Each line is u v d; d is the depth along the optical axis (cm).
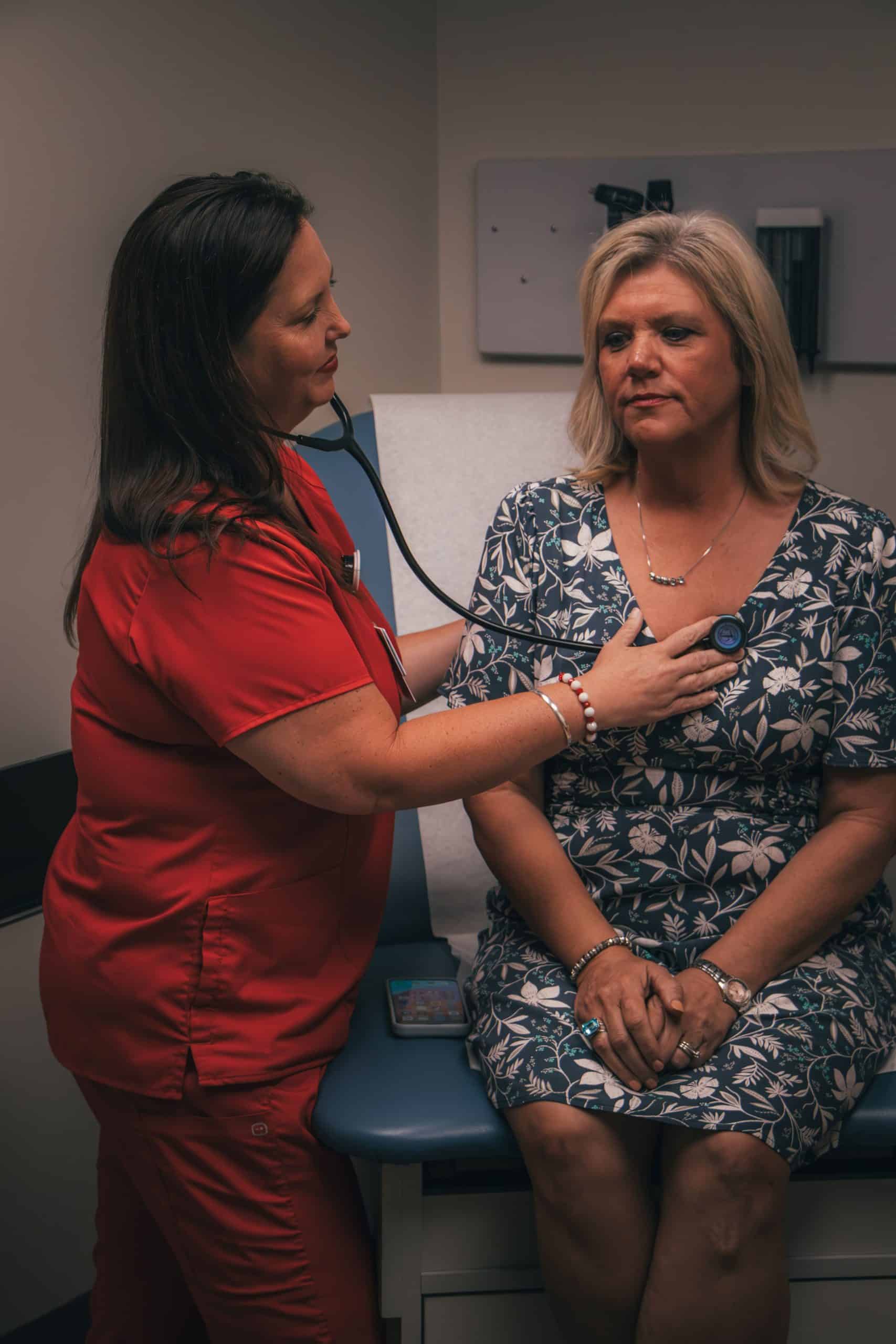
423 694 154
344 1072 129
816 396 205
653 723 127
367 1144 120
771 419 134
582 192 206
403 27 205
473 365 223
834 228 196
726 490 135
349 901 129
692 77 200
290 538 112
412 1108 123
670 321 125
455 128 213
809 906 127
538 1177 118
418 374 220
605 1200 116
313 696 109
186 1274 129
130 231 111
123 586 112
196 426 110
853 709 130
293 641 108
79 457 173
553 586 138
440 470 179
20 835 164
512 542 141
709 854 131
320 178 197
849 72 193
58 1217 179
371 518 176
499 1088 121
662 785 133
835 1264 130
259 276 108
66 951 123
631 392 127
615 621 134
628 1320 119
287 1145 121
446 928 164
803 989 127
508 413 182
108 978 119
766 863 131
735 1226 113
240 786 117
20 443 165
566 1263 118
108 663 115
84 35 164
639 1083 117
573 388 218
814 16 192
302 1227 123
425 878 165
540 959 134
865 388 203
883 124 193
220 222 107
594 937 127
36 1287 176
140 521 109
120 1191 140
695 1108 114
